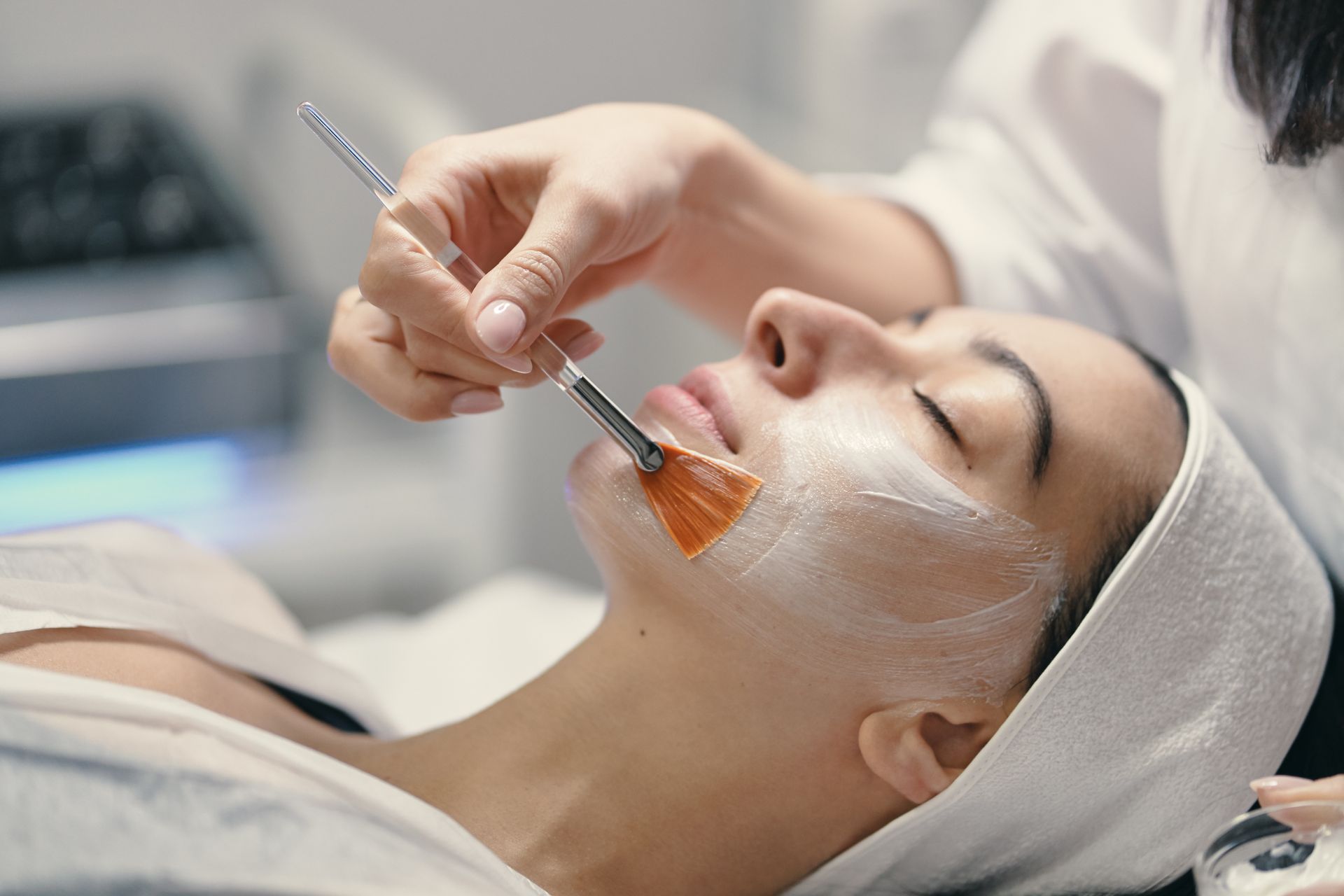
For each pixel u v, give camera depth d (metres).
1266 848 0.66
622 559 0.82
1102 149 1.23
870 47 1.81
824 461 0.81
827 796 0.84
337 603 1.68
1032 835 0.86
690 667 0.82
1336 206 0.90
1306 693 0.86
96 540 1.00
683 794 0.83
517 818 0.82
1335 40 0.83
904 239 1.27
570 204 0.80
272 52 1.86
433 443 1.65
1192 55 1.04
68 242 1.64
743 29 2.03
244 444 1.61
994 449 0.83
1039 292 1.25
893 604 0.80
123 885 0.58
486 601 1.48
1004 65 1.30
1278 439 0.99
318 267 1.90
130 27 1.85
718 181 1.10
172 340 1.54
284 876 0.61
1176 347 1.28
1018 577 0.81
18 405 1.49
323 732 0.95
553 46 1.98
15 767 0.60
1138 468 0.84
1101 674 0.80
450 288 0.76
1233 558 0.84
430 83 1.94
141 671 0.87
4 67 1.81
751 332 0.89
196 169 1.79
